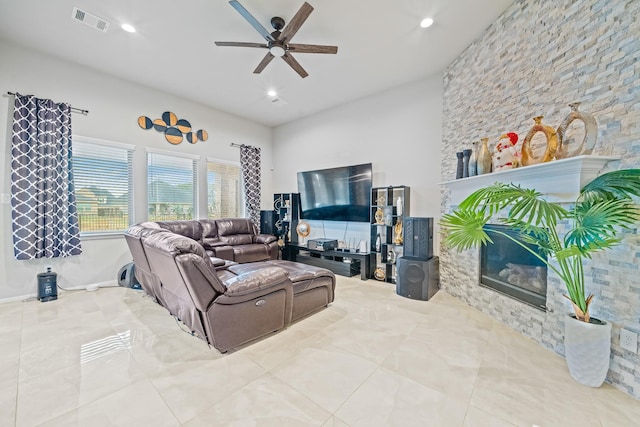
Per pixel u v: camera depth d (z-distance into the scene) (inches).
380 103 174.1
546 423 54.4
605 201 61.6
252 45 103.7
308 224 209.2
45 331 93.3
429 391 64.1
